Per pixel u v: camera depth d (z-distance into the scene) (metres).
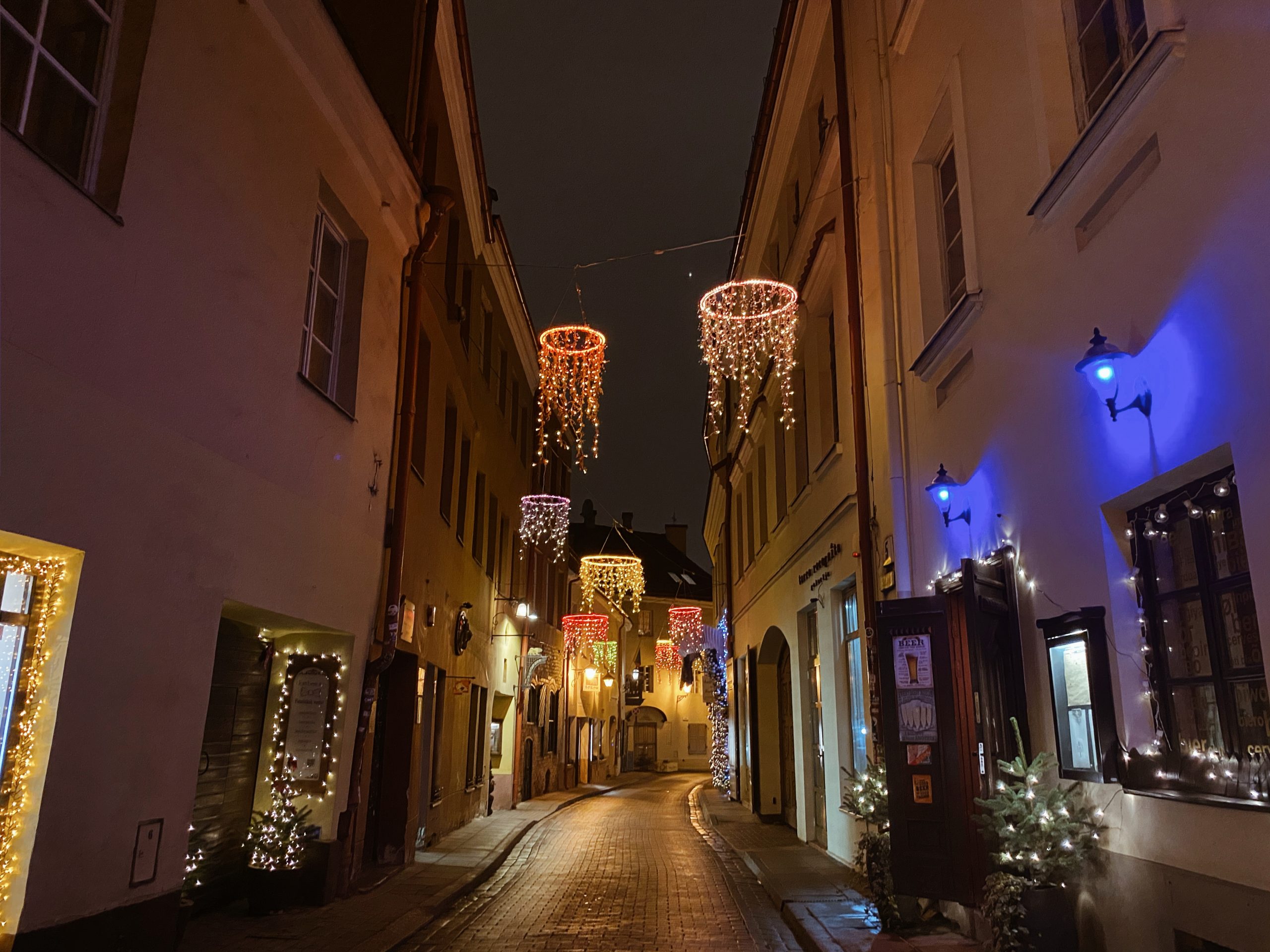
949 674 7.03
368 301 9.34
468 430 16.05
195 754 6.04
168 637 5.77
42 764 4.76
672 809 23.28
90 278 5.09
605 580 36.34
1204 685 4.75
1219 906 4.27
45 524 4.71
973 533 7.54
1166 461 4.74
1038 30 6.34
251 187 6.86
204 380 6.24
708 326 13.89
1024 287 6.55
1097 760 5.40
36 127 5.07
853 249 10.36
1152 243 4.88
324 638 8.88
